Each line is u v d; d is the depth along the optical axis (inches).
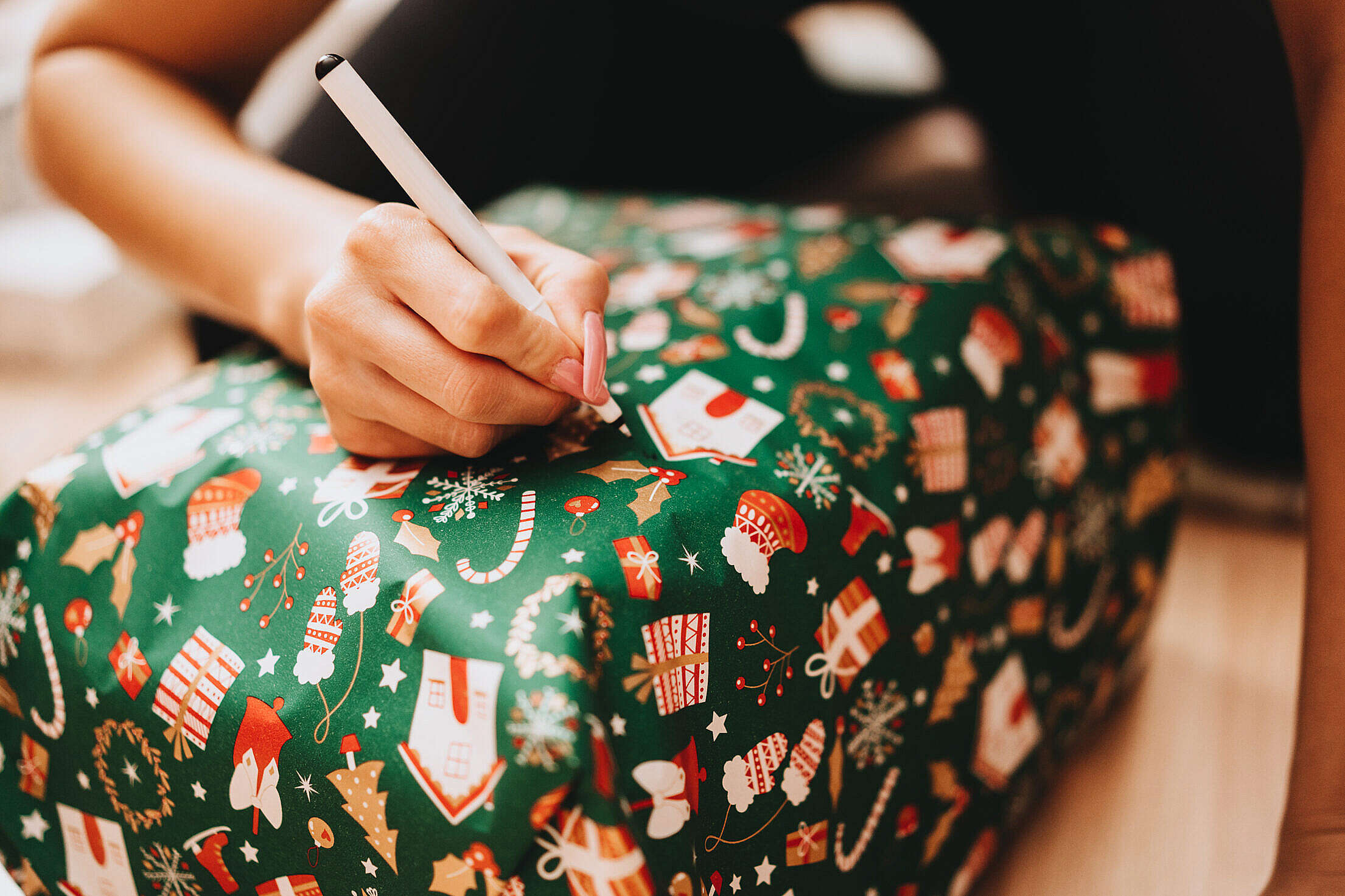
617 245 24.9
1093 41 31.8
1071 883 21.5
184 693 13.7
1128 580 25.0
